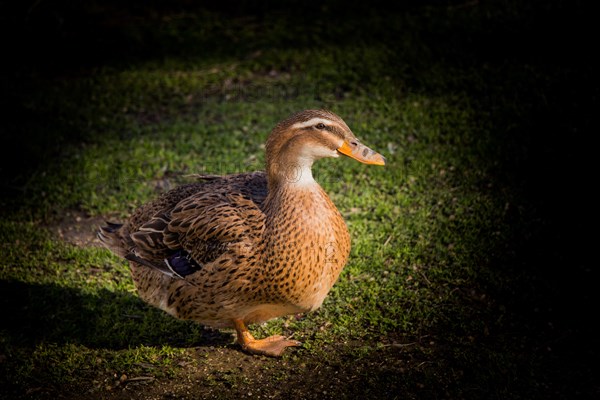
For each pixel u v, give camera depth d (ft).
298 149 15.29
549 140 25.08
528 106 26.99
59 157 26.53
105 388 16.38
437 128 26.68
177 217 16.70
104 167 25.55
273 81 31.45
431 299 18.80
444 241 20.97
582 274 19.56
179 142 26.99
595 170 23.43
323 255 15.40
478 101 27.99
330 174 24.49
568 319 18.03
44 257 21.04
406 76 30.42
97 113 29.58
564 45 30.86
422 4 36.60
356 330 17.88
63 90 31.45
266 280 15.31
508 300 18.66
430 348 17.15
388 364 16.70
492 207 22.21
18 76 32.81
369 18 36.22
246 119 28.35
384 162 15.72
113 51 34.86
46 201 23.75
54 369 16.90
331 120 15.51
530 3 33.99
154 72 32.99
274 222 15.24
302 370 16.67
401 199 22.93
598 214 21.68
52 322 18.52
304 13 37.73
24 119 29.01
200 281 15.85
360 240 21.07
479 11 34.42
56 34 34.88
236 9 38.70
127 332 18.28
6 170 25.67
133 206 23.61
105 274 20.40
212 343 17.90
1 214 23.25
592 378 16.16
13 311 18.95
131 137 27.81
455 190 23.30
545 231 21.20
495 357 16.57
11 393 16.26
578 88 27.61
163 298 16.83
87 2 36.63
